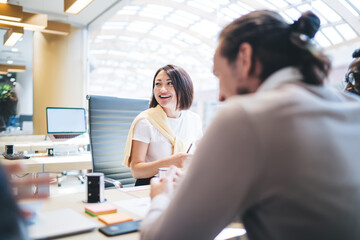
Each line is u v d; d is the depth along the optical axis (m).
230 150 0.52
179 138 1.86
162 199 0.75
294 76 0.59
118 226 0.87
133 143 1.79
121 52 9.09
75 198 1.19
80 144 3.43
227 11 3.96
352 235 0.52
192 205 0.56
